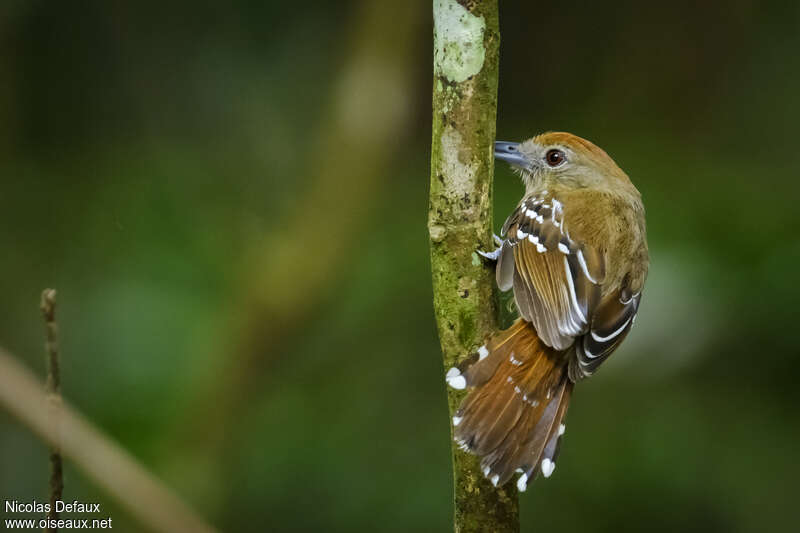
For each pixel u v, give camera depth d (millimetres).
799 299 10594
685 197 11898
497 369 6164
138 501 5590
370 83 12320
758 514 10359
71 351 11266
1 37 11719
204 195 12102
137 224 11844
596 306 6898
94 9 11875
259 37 12375
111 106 12141
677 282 10820
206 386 11359
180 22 12133
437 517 10633
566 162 8133
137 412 10977
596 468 10758
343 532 10781
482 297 6047
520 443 6062
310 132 12508
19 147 12023
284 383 11930
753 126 13164
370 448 11266
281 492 11133
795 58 13305
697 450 10664
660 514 10531
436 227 5988
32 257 11664
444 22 5824
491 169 5957
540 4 13773
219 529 10953
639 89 13617
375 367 11922
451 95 5848
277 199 12312
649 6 13734
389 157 12422
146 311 11352
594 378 11141
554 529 10516
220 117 12344
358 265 12461
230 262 11898
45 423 5438
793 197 11719
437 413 11523
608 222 7270
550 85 13734
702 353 10742
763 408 10773
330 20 12562
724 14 13500
